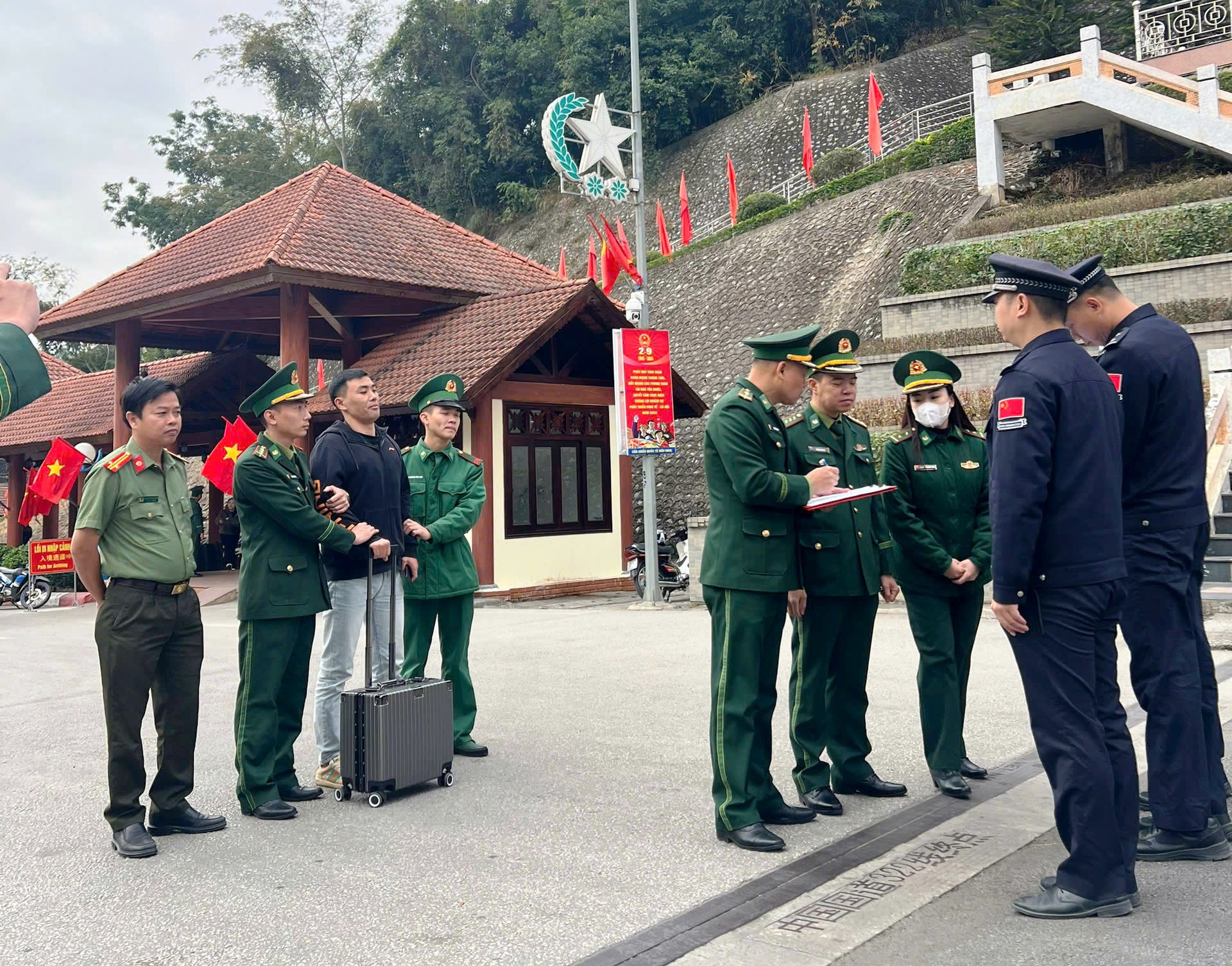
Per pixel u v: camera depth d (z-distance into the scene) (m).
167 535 4.48
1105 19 30.59
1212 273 16.84
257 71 52.28
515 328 15.63
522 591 15.66
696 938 3.26
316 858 4.17
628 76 43.50
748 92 42.84
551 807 4.77
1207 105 20.22
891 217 25.75
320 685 5.38
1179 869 3.78
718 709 4.27
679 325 29.22
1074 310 4.32
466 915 3.51
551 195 45.88
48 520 25.03
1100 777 3.33
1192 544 3.97
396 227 18.78
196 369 21.81
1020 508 3.41
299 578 4.92
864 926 3.30
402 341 17.36
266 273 15.65
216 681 8.64
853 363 4.87
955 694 4.85
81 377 26.66
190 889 3.85
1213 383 12.67
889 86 38.97
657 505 21.75
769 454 4.33
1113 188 21.70
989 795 4.73
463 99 47.78
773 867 3.89
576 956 3.16
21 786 5.43
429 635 6.06
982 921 3.32
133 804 4.33
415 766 5.02
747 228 31.58
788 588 4.25
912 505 5.02
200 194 53.56
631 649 9.62
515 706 7.09
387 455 5.57
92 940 3.38
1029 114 22.14
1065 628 3.41
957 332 18.30
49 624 14.48
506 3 49.12
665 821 4.51
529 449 16.12
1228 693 6.52
